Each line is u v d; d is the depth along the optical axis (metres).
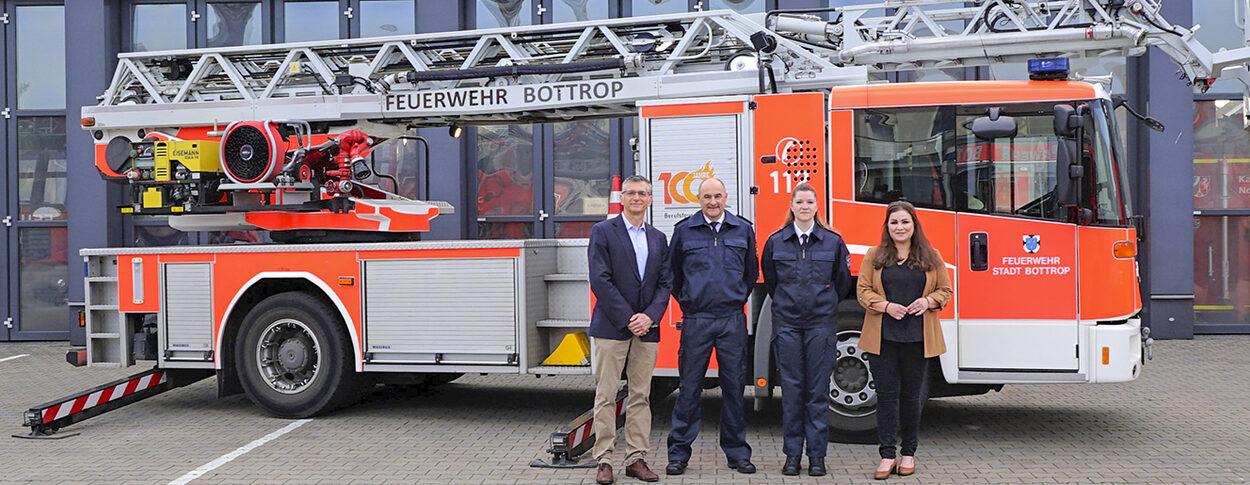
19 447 7.57
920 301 6.20
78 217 13.58
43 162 14.05
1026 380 7.02
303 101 9.00
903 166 7.24
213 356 8.71
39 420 7.96
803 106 7.41
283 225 8.99
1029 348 7.03
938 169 7.19
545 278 8.15
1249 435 7.55
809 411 6.41
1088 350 6.93
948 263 7.16
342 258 8.35
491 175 13.41
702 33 8.45
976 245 7.11
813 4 12.94
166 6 13.80
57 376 11.18
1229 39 12.94
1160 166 12.70
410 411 8.91
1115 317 6.96
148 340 8.91
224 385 8.70
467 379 10.90
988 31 8.13
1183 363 11.06
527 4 13.30
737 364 6.37
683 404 6.43
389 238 9.27
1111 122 7.12
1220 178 13.10
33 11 14.08
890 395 6.35
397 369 8.22
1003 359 7.07
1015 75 10.71
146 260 8.88
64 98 14.09
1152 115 12.66
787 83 8.05
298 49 9.16
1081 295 6.95
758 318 7.40
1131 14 7.95
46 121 14.05
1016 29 8.10
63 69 14.07
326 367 8.41
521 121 9.45
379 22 13.55
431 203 9.59
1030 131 7.05
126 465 6.92
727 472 6.55
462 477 6.46
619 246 6.27
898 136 7.25
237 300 8.65
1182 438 7.46
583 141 13.25
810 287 6.32
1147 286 12.92
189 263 8.77
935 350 6.26
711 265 6.30
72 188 13.56
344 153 8.90
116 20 13.74
